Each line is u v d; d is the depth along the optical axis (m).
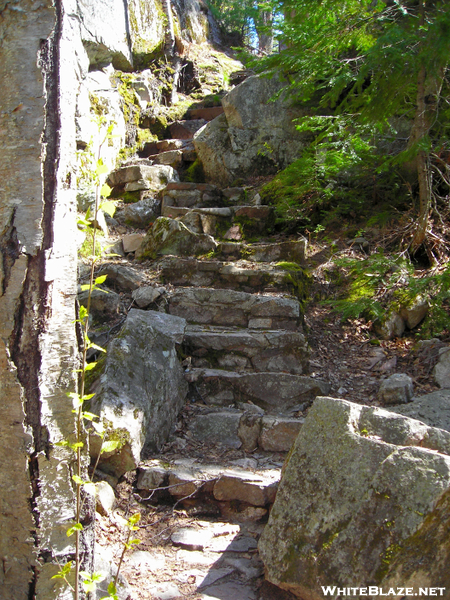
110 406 2.66
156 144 7.16
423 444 1.98
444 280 3.99
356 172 5.32
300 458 2.13
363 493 1.89
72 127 1.64
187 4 10.41
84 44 6.86
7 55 1.52
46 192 1.54
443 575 1.66
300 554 1.95
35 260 1.53
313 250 5.01
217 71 9.49
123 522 2.46
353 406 2.12
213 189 5.88
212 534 2.46
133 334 3.17
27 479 1.52
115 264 4.64
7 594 1.56
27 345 1.52
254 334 3.78
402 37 3.65
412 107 5.09
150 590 2.05
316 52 4.75
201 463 2.87
